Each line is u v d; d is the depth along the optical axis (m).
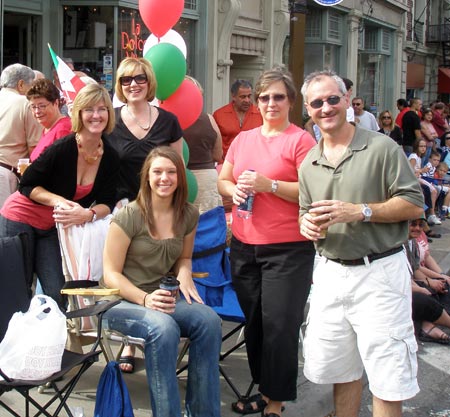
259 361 3.93
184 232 3.76
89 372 4.33
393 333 3.17
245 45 12.72
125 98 4.30
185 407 3.59
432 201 10.62
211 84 11.54
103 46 9.36
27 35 8.73
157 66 4.68
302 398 4.19
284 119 3.73
